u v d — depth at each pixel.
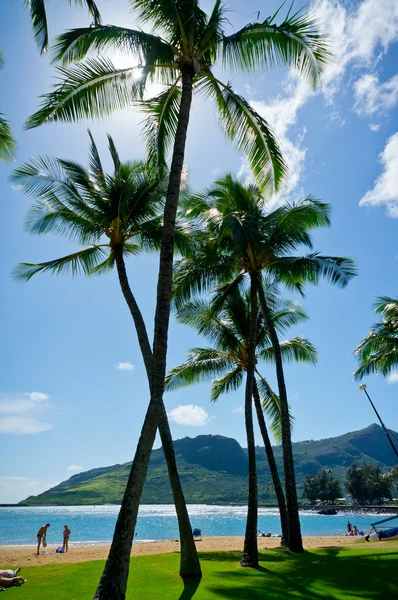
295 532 15.36
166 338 8.30
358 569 11.23
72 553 22.28
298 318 21.42
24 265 15.55
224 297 17.88
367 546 17.25
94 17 10.84
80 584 9.79
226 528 55.75
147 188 14.26
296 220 15.52
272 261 16.14
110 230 14.50
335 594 8.69
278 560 13.27
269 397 21.95
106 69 10.55
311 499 109.88
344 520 64.81
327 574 10.73
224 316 19.89
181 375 20.53
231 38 10.77
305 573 10.95
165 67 10.93
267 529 53.81
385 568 11.16
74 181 14.84
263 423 19.45
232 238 15.27
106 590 6.75
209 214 15.07
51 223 15.45
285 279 18.42
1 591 9.15
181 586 9.62
